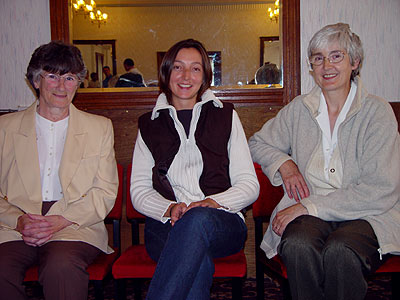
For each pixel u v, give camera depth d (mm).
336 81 1654
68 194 1677
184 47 1744
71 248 1541
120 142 2393
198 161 1692
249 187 1620
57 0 2363
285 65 2365
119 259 1650
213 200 1531
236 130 1747
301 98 1839
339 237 1378
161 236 1585
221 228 1405
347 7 2359
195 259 1271
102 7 2447
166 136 1722
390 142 1563
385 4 2355
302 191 1678
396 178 1529
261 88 2393
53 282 1438
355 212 1521
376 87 2395
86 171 1729
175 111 1729
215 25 2434
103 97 2391
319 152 1721
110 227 2449
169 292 1230
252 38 2408
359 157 1630
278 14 2387
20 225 1592
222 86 2414
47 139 1750
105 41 2428
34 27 2395
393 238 1479
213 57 2422
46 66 1630
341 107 1716
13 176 1688
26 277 1546
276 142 1877
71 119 1746
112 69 2426
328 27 1663
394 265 1516
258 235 1944
